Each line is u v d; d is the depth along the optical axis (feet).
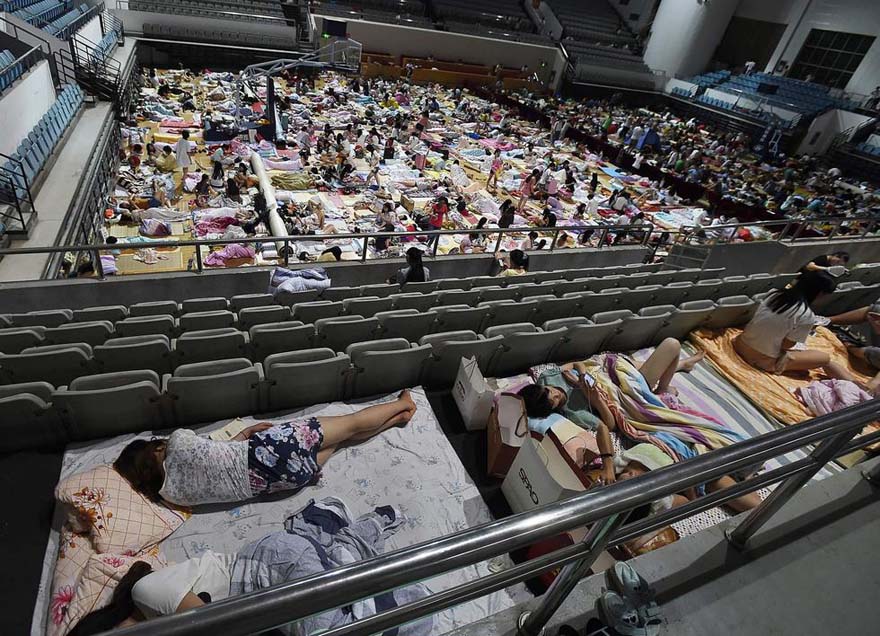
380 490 13.17
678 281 30.04
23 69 42.63
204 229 42.32
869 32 95.04
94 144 45.32
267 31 94.73
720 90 113.91
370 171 57.88
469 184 62.49
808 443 6.23
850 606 7.62
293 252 40.01
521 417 14.23
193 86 81.25
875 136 89.51
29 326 18.97
